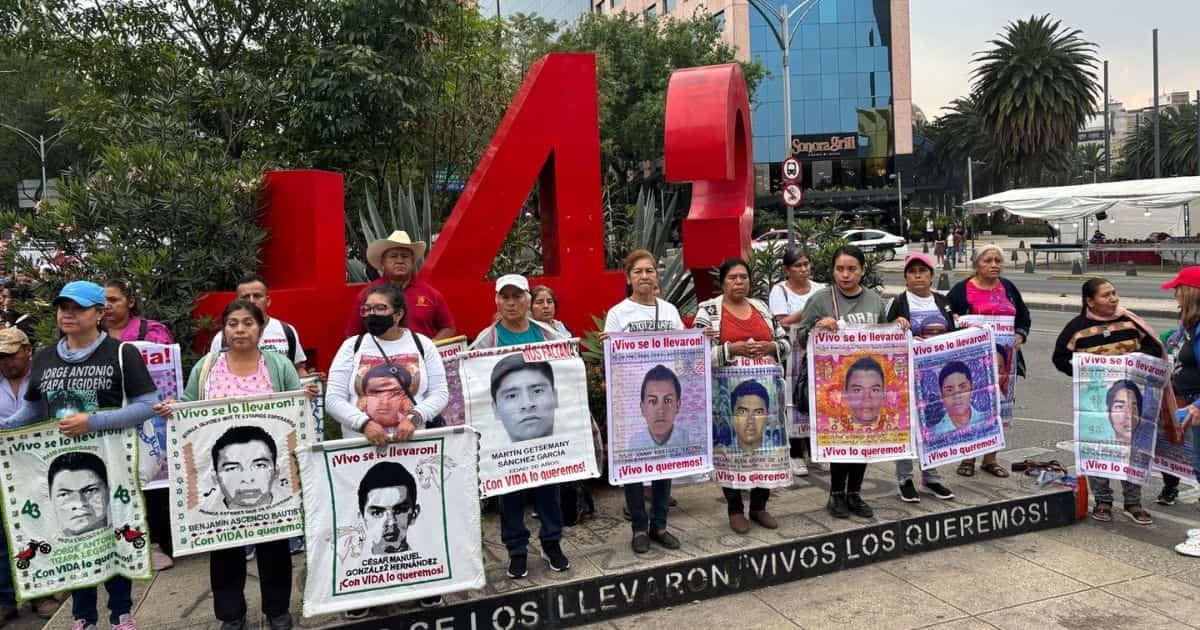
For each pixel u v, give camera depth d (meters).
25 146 38.75
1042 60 40.22
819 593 4.47
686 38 34.69
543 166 6.59
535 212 9.67
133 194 5.73
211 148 8.12
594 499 5.80
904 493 5.30
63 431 3.63
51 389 3.76
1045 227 48.38
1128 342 5.40
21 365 4.38
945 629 3.98
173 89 9.86
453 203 11.94
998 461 6.69
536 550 4.77
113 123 7.82
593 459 4.59
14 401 4.36
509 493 4.36
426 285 5.52
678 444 4.75
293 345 5.10
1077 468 5.35
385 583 3.81
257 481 3.78
